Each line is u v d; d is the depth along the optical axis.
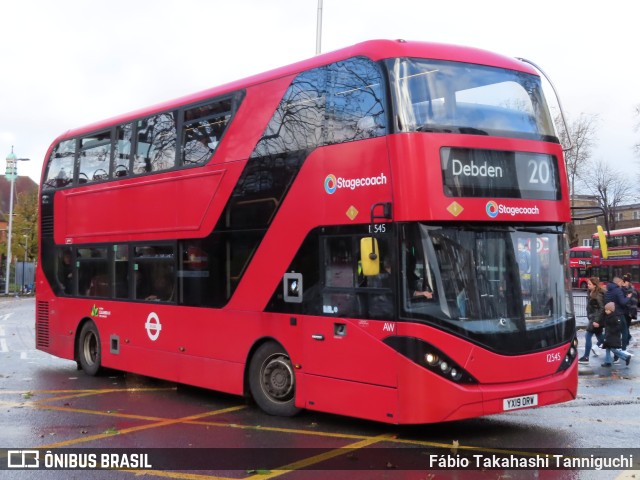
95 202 12.54
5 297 55.09
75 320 13.08
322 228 8.15
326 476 6.33
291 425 8.48
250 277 9.13
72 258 13.24
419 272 7.18
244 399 10.41
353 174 7.82
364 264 7.25
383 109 7.53
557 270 8.09
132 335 11.42
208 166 9.98
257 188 9.12
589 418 8.81
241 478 6.32
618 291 14.78
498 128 7.80
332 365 7.95
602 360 15.18
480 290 7.38
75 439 7.87
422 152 7.26
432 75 7.65
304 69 8.66
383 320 7.40
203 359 9.89
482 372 7.21
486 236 7.55
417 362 7.10
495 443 7.50
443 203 7.22
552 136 8.33
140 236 11.28
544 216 7.95
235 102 9.66
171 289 10.58
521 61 8.74
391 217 7.36
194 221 10.16
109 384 12.04
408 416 7.11
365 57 7.85
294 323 8.46
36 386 11.82
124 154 11.84
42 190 14.35
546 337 7.73
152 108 11.33
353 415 7.67
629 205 81.81
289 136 8.72
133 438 7.89
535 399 7.54
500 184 7.63
